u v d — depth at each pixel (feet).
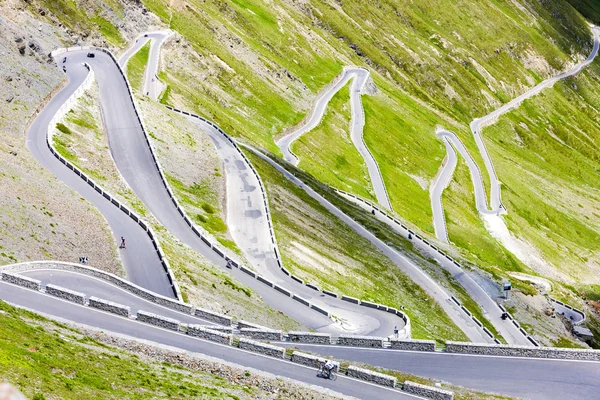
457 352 204.03
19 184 258.98
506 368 195.93
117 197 306.35
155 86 500.74
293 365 184.44
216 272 274.36
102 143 362.53
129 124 390.01
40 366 133.90
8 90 343.26
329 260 356.38
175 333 191.83
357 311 289.53
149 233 275.59
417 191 633.20
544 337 377.91
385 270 376.68
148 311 211.00
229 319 211.20
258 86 635.25
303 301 281.13
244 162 425.69
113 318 194.59
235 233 346.74
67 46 483.10
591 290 603.67
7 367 125.08
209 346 187.93
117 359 159.22
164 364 168.25
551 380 190.49
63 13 510.99
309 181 472.03
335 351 200.54
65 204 269.44
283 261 326.85
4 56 363.76
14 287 202.59
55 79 394.52
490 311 381.40
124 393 137.80
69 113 366.43
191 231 309.63
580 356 201.77
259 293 279.28
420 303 356.59
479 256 573.74
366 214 465.47
